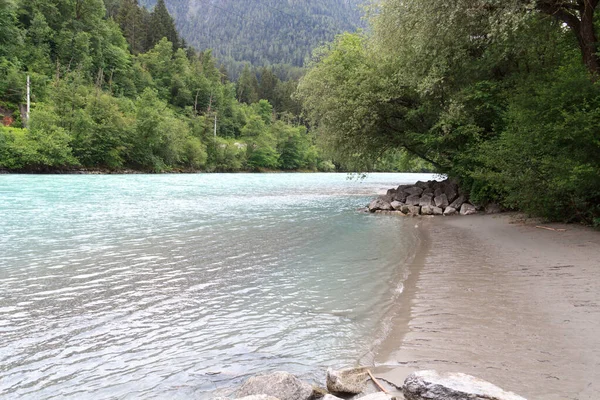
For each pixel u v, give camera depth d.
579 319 4.71
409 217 17.72
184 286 6.84
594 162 10.27
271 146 94.88
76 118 53.91
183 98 108.31
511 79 16.58
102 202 20.25
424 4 13.50
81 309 5.66
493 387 3.02
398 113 22.23
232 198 25.34
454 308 5.45
